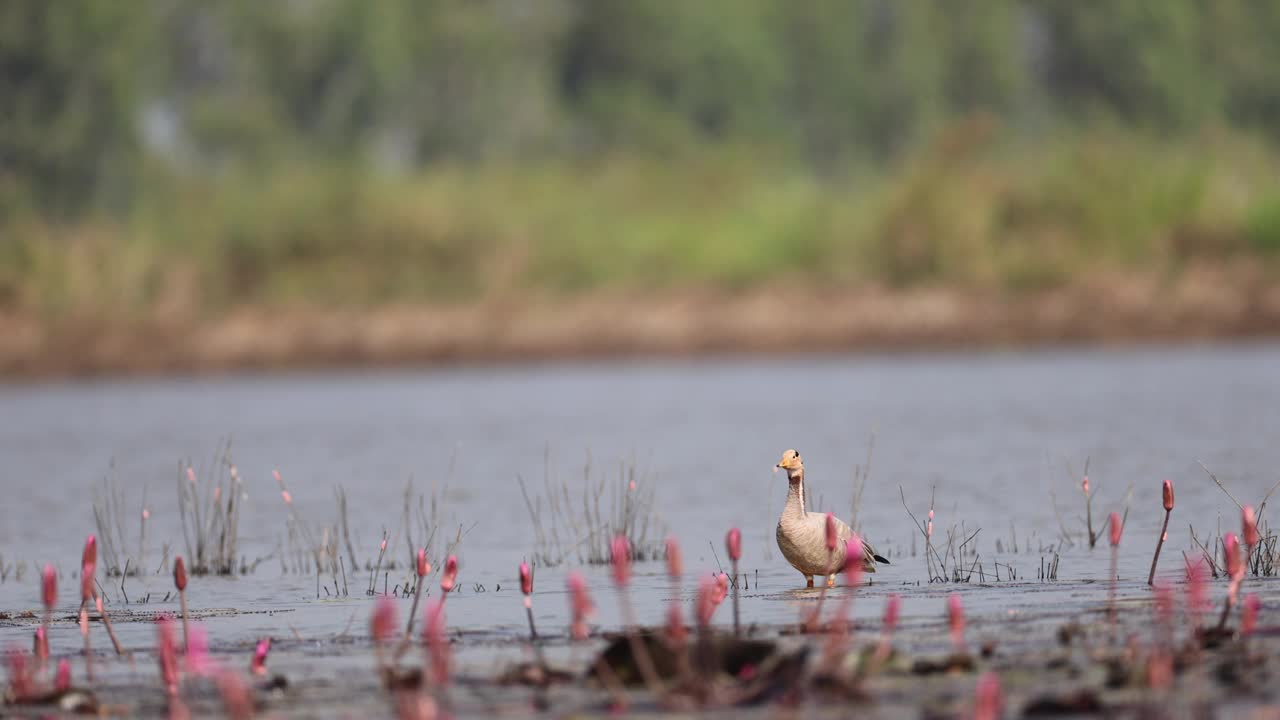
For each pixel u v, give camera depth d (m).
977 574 17.05
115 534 23.45
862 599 15.55
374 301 63.53
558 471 30.30
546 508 24.73
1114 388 44.59
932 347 59.94
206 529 23.45
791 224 65.75
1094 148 65.25
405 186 67.38
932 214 63.06
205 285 63.53
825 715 10.84
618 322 62.28
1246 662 11.74
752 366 58.09
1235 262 61.34
